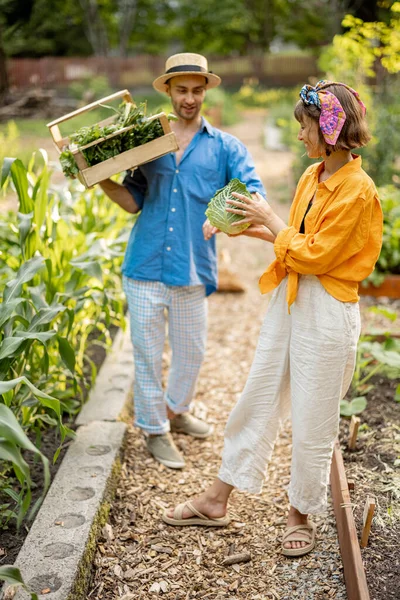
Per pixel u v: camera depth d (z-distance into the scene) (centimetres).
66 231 355
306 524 260
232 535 271
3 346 246
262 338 250
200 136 305
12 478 282
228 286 562
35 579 222
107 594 237
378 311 369
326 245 215
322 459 242
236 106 2312
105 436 322
